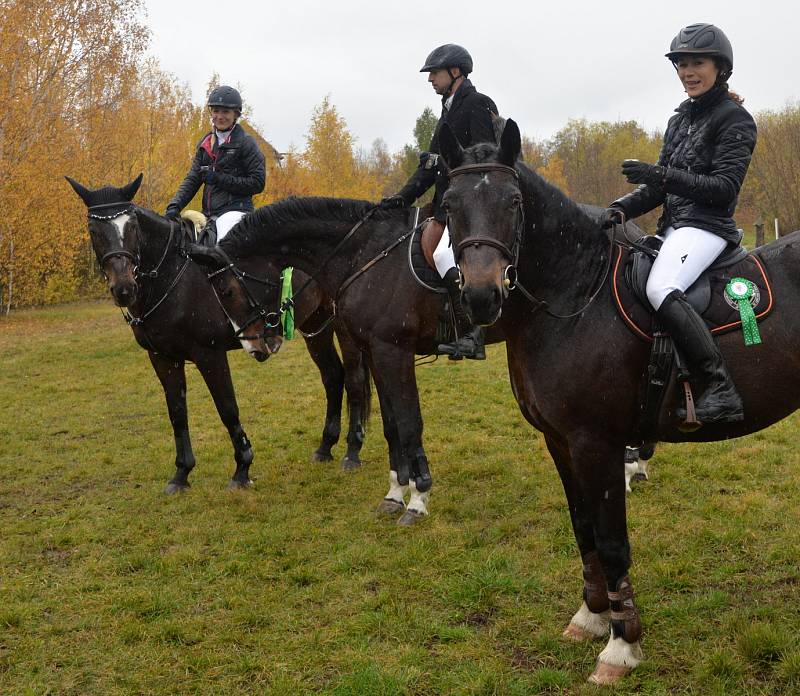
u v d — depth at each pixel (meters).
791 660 2.85
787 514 4.40
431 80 4.51
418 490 4.82
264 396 9.08
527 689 2.89
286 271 5.42
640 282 2.87
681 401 2.82
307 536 4.65
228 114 5.69
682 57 2.92
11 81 18.27
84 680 3.13
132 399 9.41
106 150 22.52
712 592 3.52
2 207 17.84
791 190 24.64
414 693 2.92
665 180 2.77
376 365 4.86
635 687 2.87
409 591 3.79
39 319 19.77
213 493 5.54
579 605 3.54
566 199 2.90
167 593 3.88
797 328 2.79
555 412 2.89
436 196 4.59
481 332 4.65
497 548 4.24
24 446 7.28
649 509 4.66
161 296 5.33
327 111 29.34
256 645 3.34
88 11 20.73
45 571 4.26
